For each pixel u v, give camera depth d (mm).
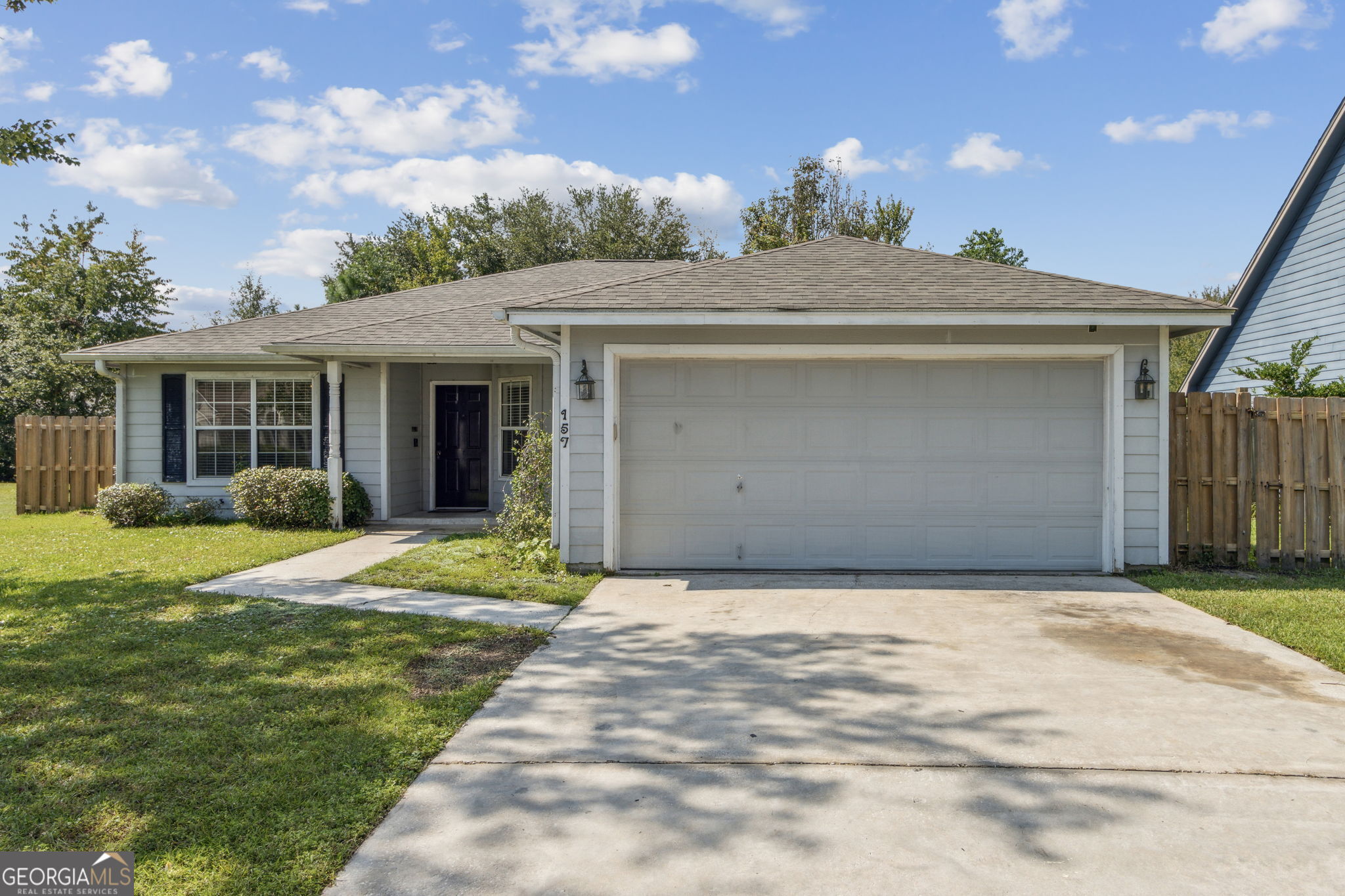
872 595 7082
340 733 3938
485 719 4199
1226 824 3059
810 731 4000
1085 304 7527
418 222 40812
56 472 14156
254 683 4652
